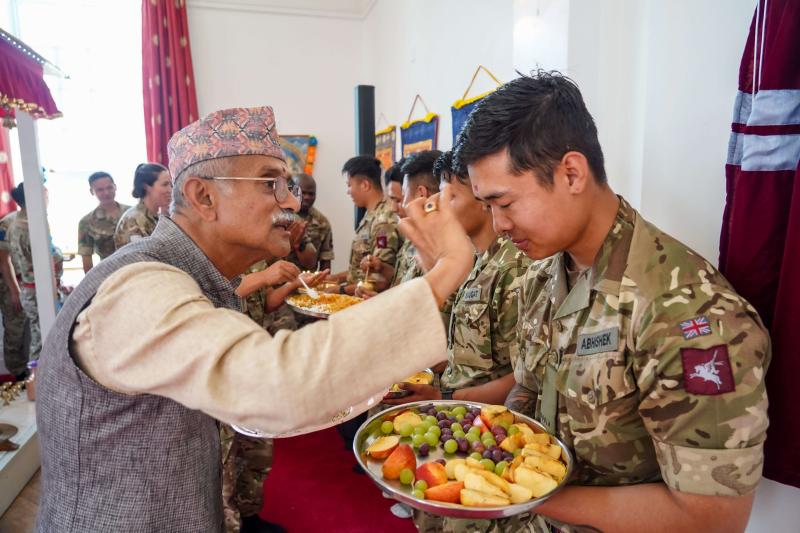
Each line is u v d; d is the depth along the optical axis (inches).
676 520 29.5
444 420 44.6
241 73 198.7
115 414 27.6
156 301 24.1
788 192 38.2
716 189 47.3
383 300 23.9
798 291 35.9
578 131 31.8
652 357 30.8
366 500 92.4
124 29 196.1
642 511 30.6
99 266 29.1
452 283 25.0
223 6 193.9
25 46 98.3
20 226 138.2
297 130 205.9
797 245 35.8
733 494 28.5
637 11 59.1
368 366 22.8
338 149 210.5
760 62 38.5
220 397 22.1
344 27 205.8
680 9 49.2
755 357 29.1
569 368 36.5
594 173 33.3
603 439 34.3
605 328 33.5
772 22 37.3
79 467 28.2
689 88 48.9
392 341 23.1
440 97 131.8
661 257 32.9
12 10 185.3
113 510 28.1
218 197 32.0
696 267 32.2
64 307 29.0
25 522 83.7
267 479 100.0
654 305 31.3
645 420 31.6
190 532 29.7
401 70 162.4
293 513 88.9
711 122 47.3
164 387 23.5
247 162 31.7
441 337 23.8
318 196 210.4
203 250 33.7
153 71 189.0
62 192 197.6
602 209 34.5
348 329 22.9
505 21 98.3
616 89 63.2
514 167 31.7
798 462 36.9
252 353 22.5
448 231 26.0
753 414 28.5
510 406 46.3
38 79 104.1
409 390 55.0
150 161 193.3
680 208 50.2
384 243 117.5
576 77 65.9
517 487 32.1
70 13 191.5
